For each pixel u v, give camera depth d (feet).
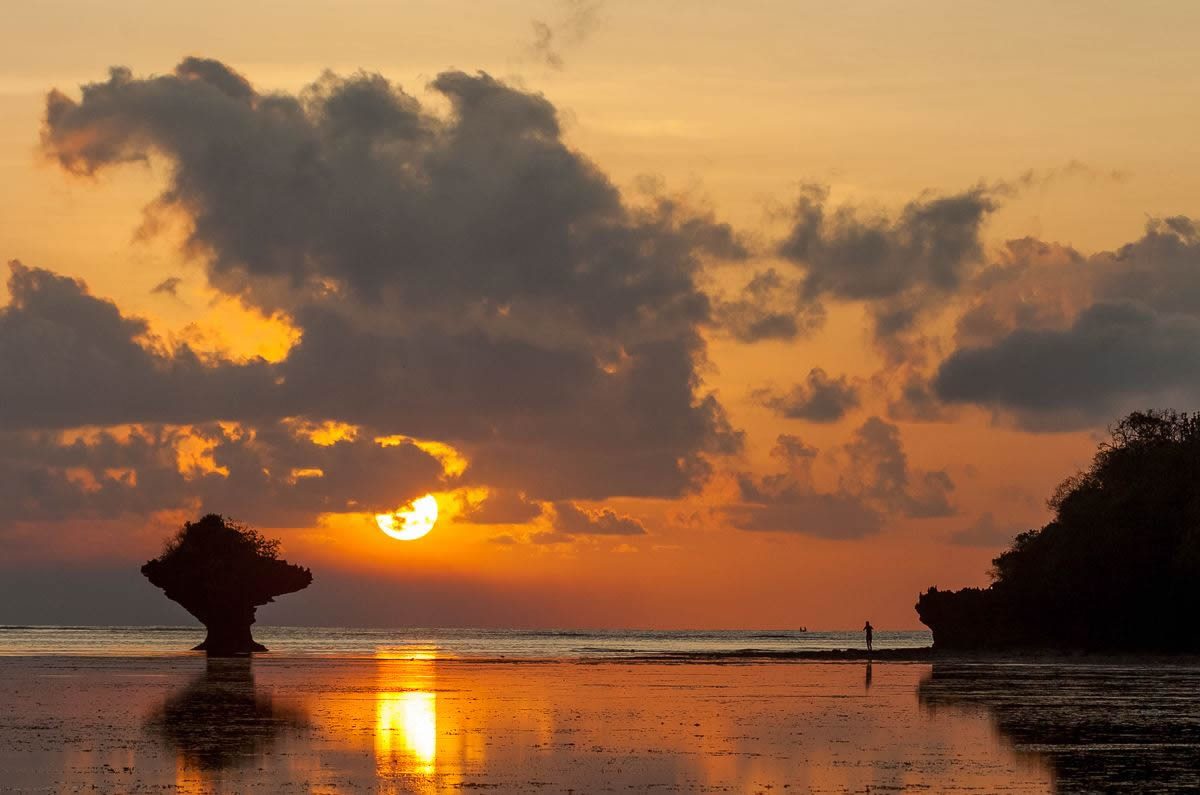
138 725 151.64
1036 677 269.85
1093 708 177.99
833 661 398.83
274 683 246.47
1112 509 406.00
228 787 100.94
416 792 98.43
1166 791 99.09
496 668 334.03
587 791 99.09
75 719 160.15
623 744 131.64
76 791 98.99
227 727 149.07
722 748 128.06
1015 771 110.22
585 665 361.10
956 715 167.12
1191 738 136.26
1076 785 101.96
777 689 229.86
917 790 99.55
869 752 124.16
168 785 102.01
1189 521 386.11
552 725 152.97
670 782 104.01
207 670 308.40
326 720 158.92
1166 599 391.24
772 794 97.60
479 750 126.00
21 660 379.35
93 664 347.36
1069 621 426.51
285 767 112.88
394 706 183.32
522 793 98.12
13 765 114.32
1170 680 254.88
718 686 241.14
